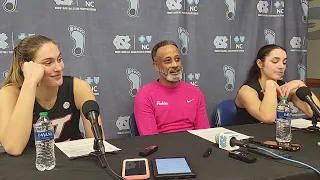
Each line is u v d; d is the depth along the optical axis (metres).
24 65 1.58
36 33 2.21
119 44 2.43
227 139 1.46
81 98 1.81
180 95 2.26
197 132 1.79
